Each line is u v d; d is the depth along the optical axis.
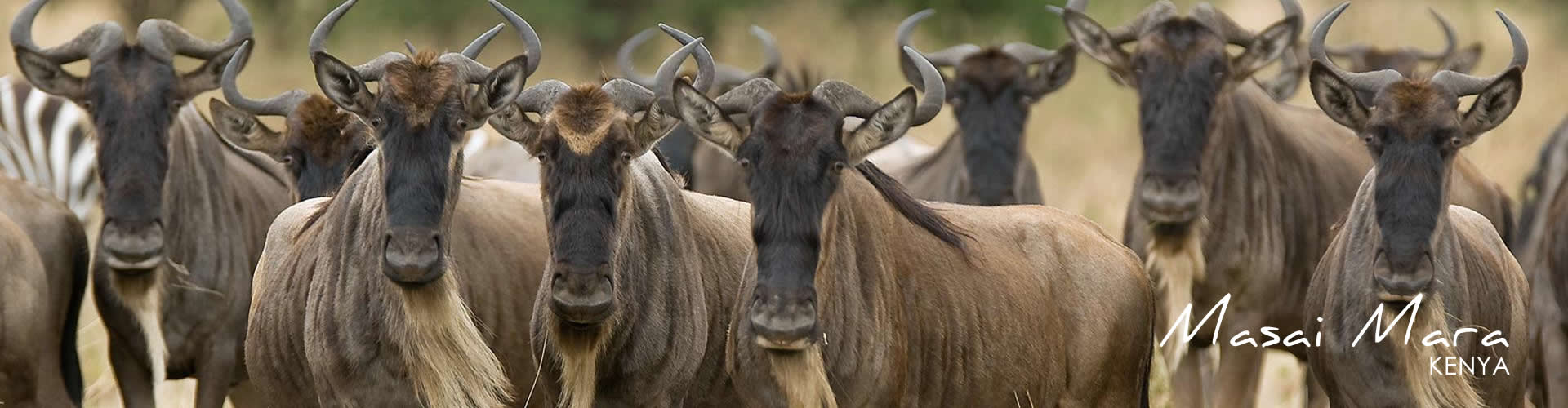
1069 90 89.19
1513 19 103.75
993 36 99.19
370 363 28.69
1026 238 32.06
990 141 48.88
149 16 90.69
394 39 102.12
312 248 30.34
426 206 26.94
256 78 91.62
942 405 30.03
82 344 46.91
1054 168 75.56
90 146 55.50
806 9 101.69
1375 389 31.72
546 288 28.58
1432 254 30.31
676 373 29.70
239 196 38.84
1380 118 30.97
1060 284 31.88
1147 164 39.12
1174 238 38.84
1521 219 45.66
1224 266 39.72
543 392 29.44
